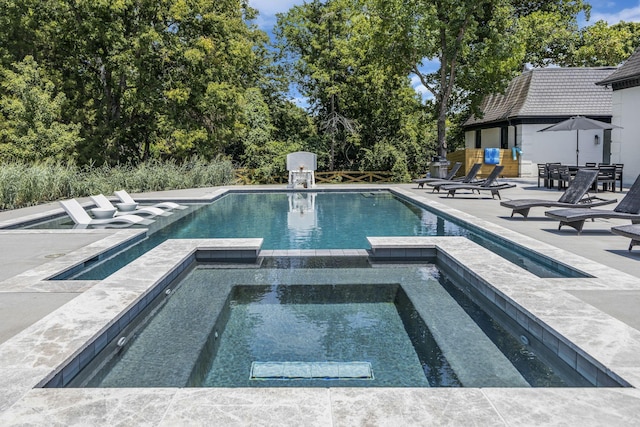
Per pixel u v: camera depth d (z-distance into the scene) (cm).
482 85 2473
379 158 2691
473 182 1683
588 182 1005
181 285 634
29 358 329
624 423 247
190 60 2328
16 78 2114
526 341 424
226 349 435
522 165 2569
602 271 562
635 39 3459
